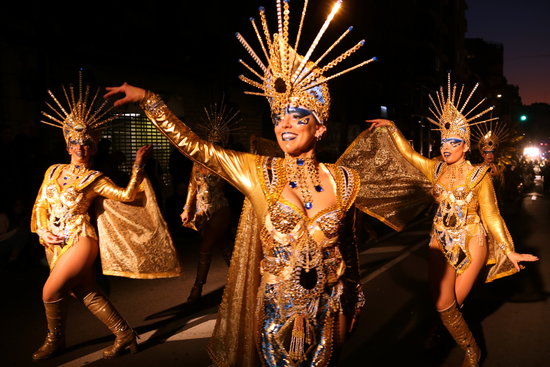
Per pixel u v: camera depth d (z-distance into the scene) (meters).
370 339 4.58
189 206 5.64
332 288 2.35
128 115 11.46
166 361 4.07
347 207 2.36
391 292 6.07
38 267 7.54
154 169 10.75
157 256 4.47
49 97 9.35
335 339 2.41
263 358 2.32
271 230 2.29
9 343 4.53
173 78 12.85
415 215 5.10
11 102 8.92
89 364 4.03
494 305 5.73
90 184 4.00
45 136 9.39
